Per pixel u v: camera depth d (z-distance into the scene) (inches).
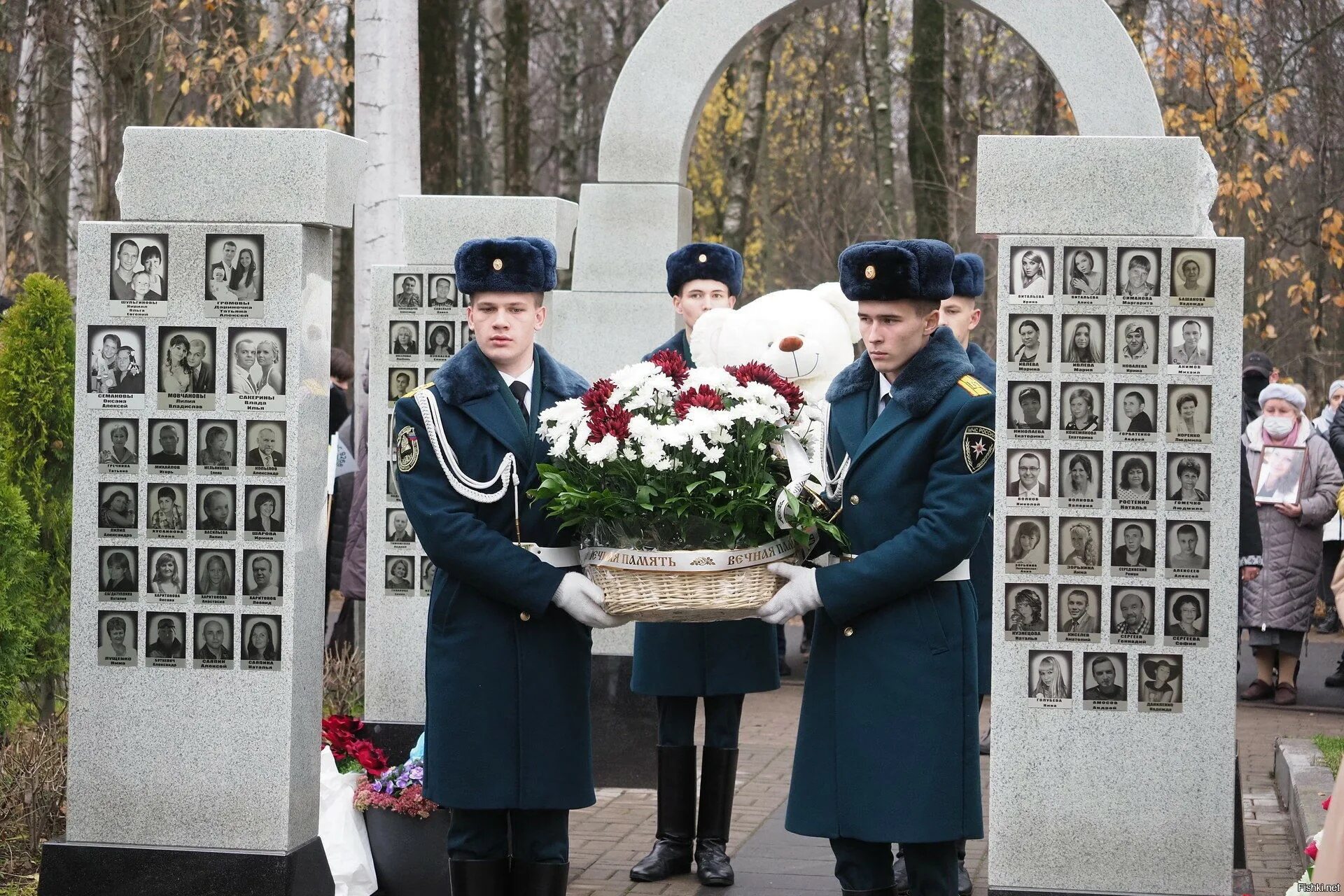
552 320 354.6
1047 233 184.4
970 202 781.3
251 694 196.7
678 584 167.2
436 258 293.9
